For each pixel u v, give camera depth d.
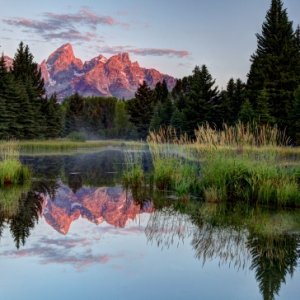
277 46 40.94
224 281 5.56
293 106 34.69
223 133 13.05
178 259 6.48
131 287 5.32
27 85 53.00
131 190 13.98
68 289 5.21
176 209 10.62
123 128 87.06
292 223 8.96
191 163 14.05
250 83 43.16
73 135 62.03
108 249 7.00
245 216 9.69
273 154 12.62
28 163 24.84
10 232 8.09
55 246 7.13
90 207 10.96
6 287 5.27
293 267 6.16
